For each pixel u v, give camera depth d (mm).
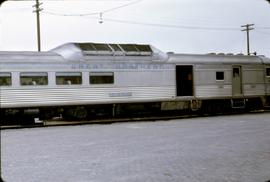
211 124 18859
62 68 20094
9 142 13414
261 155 10258
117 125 19047
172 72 23125
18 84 19000
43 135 15320
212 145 12172
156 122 20422
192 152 10945
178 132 15766
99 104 21125
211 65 24562
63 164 9477
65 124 19281
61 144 12844
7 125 20094
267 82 27125
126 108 22219
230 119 21484
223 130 16234
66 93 20125
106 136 14805
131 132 16000
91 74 20797
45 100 19594
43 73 19625
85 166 9180
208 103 24844
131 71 21828
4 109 19047
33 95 19312
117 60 21484
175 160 9758
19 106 18984
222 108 25406
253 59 26641
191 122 20109
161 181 7543
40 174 8352
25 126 18766
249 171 8281
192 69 23922
